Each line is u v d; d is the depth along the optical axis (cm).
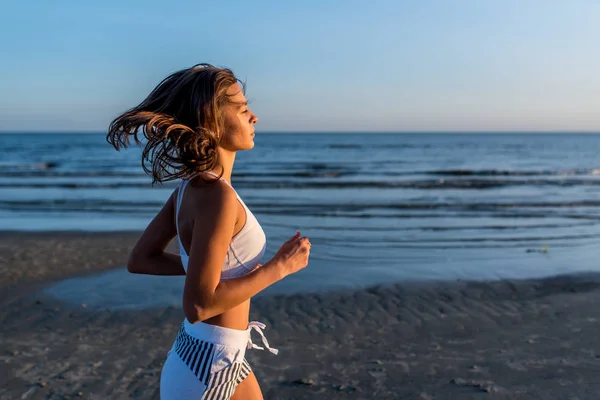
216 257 154
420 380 414
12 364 443
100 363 447
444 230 1238
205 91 163
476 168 3656
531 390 395
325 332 531
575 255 952
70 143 9100
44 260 863
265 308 607
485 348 486
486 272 802
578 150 7200
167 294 666
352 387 401
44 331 532
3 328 540
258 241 172
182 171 162
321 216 1440
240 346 177
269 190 2178
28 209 1590
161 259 204
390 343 501
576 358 457
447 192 2125
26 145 7981
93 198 1880
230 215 159
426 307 616
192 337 175
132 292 676
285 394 390
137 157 4922
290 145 8738
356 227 1262
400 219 1401
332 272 790
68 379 414
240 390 188
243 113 175
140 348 485
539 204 1742
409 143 10481
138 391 394
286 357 464
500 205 1716
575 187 2325
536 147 8419
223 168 174
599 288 705
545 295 670
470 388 398
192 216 163
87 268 811
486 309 611
